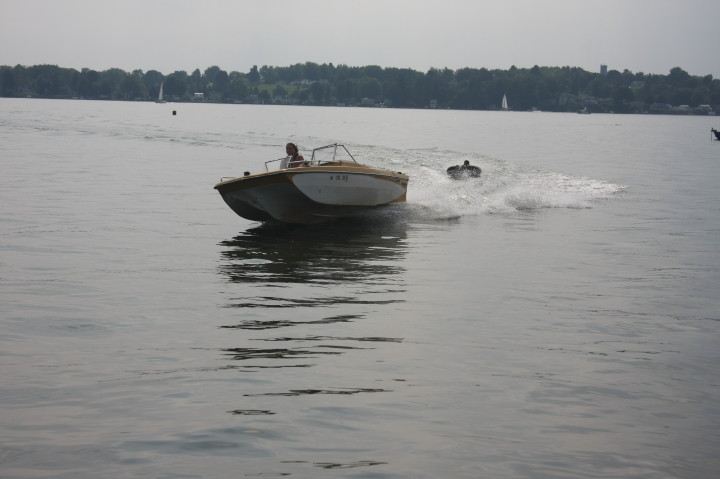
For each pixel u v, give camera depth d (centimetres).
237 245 1387
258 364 715
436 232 1602
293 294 1002
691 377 707
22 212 1689
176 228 1558
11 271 1113
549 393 657
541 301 992
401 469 511
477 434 569
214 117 10362
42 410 598
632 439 568
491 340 811
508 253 1351
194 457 522
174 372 690
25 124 6291
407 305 954
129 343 778
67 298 962
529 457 533
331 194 1673
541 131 8656
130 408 605
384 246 1410
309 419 588
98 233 1459
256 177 1564
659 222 1778
